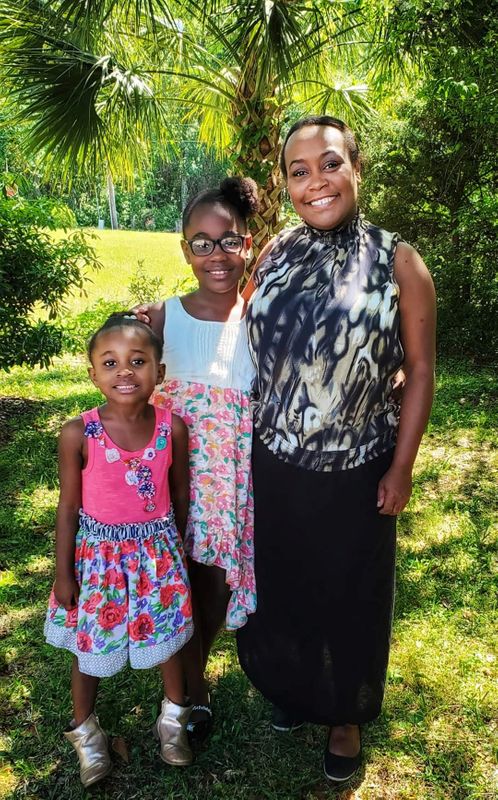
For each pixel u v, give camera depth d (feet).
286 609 6.43
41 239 17.46
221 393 6.39
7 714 7.54
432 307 5.82
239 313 6.73
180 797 6.59
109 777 6.77
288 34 13.91
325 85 18.12
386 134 24.89
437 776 6.79
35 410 18.21
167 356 6.56
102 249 73.10
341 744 6.79
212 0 14.84
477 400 18.58
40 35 14.40
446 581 10.19
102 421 6.21
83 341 24.07
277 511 6.19
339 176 5.66
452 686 7.95
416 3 16.69
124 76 14.92
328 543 6.06
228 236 6.33
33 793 6.59
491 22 17.62
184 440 6.44
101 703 7.70
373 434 5.95
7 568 10.49
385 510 6.01
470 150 23.24
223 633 8.95
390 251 5.79
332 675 6.45
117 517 6.19
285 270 5.97
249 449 6.48
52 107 14.84
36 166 17.99
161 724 6.69
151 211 158.20
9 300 16.37
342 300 5.65
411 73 19.86
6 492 13.08
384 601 6.34
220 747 7.13
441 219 25.36
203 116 20.83
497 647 8.63
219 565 6.64
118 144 16.30
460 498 12.94
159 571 6.26
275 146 15.52
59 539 6.38
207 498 6.55
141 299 29.50
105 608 6.15
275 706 7.23
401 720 7.51
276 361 5.89
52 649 8.56
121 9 13.69
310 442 5.89
